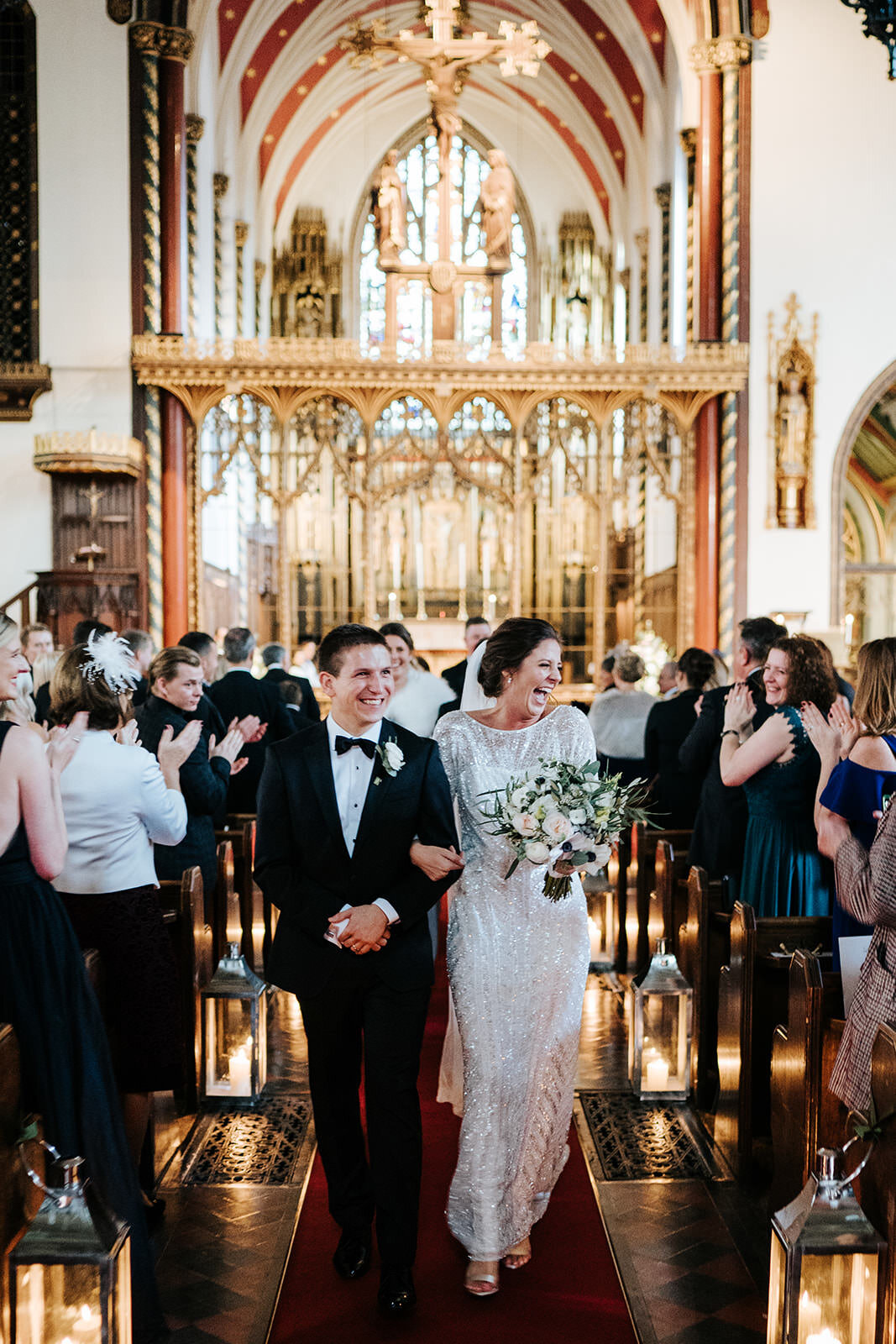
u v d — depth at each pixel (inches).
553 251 1080.2
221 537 742.5
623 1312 128.6
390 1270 128.5
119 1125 117.9
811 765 171.8
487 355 550.9
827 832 133.9
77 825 139.0
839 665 554.9
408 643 241.0
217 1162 165.9
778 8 590.6
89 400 566.6
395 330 585.9
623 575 808.3
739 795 199.6
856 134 592.4
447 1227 149.4
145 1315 118.4
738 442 584.7
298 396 553.9
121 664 142.2
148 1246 119.4
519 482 559.5
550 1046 137.7
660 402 570.6
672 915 213.2
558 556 818.2
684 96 634.8
